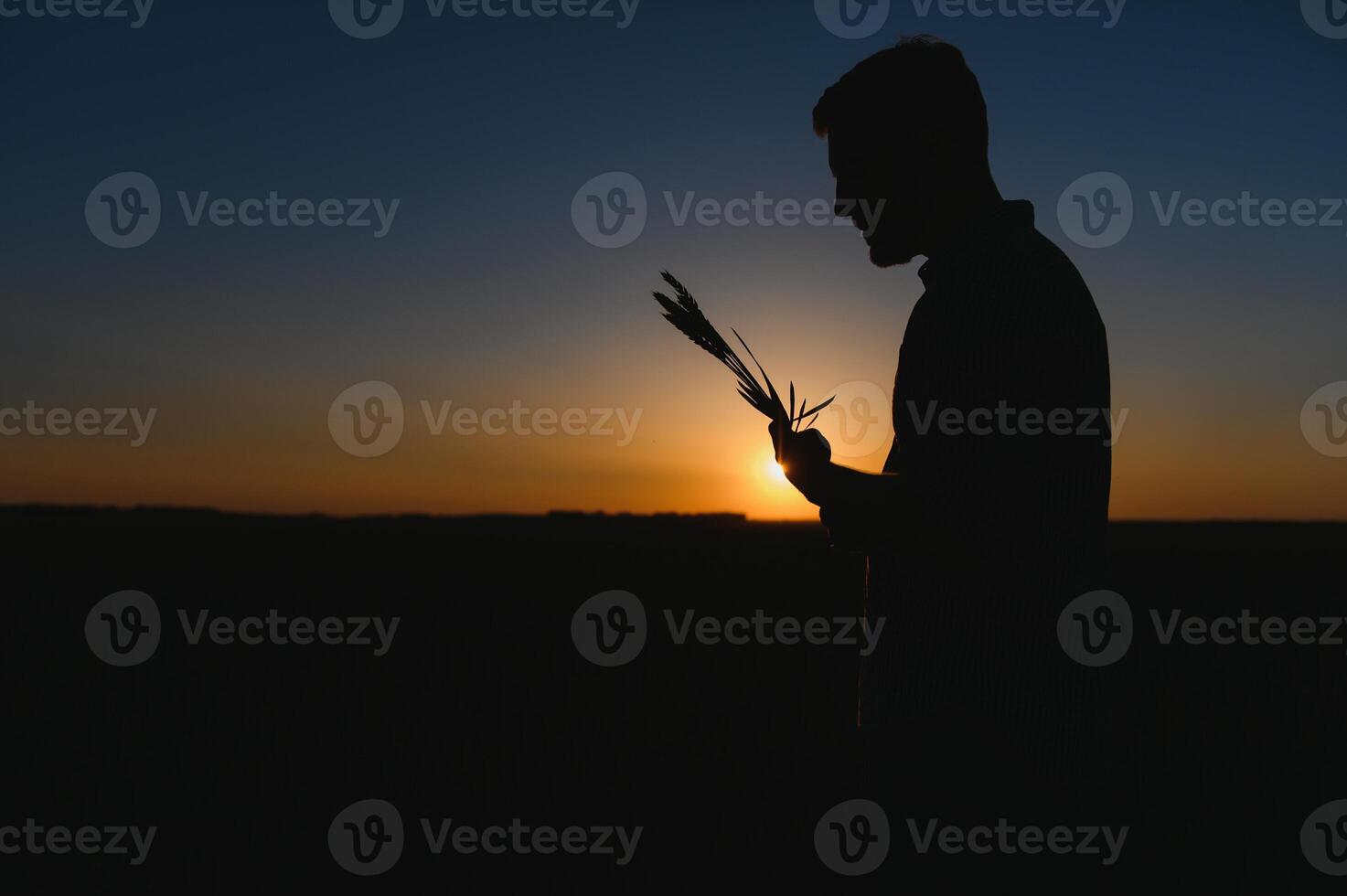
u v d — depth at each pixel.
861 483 1.54
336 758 5.52
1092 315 1.56
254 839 4.23
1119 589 16.84
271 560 25.25
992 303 1.52
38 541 34.34
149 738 5.94
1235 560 29.53
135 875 3.82
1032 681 1.48
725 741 5.91
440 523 53.91
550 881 3.79
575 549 30.98
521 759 5.50
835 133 1.75
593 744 5.82
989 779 1.50
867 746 1.63
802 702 6.96
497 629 10.56
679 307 2.03
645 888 3.74
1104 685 1.51
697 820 4.48
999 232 1.61
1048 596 1.48
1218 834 4.27
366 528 45.16
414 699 7.10
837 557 25.14
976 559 1.49
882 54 1.70
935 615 1.54
